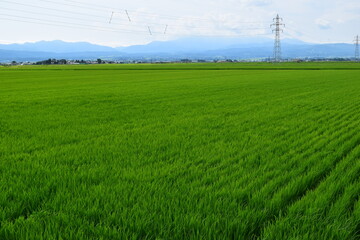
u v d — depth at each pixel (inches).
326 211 141.5
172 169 206.2
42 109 592.7
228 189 165.5
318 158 237.9
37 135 344.5
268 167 213.3
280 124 419.2
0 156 250.1
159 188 166.6
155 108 601.9
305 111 545.6
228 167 213.6
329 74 2074.3
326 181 183.3
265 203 148.7
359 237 125.5
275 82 1379.2
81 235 117.0
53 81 1672.0
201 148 275.0
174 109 585.6
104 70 3464.6
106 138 326.0
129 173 195.3
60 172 199.2
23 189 166.2
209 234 115.5
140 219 127.8
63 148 277.7
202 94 881.5
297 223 127.9
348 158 238.2
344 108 581.6
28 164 221.8
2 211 137.4
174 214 133.3
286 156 243.3
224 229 123.1
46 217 131.5
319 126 400.5
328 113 523.2
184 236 118.0
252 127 392.8
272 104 650.8
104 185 174.2
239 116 491.2
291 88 1065.5
